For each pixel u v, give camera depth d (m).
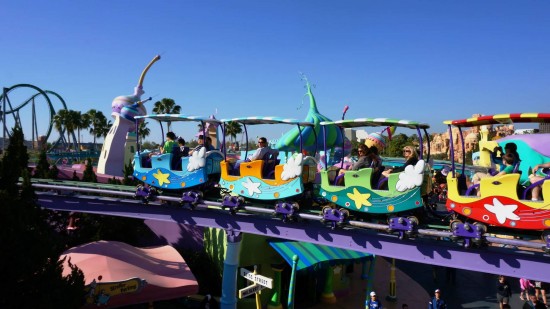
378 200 10.02
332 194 10.74
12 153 10.68
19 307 8.84
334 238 11.58
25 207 9.87
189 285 14.13
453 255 9.83
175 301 17.61
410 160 10.18
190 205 13.30
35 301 8.98
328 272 18.89
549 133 17.73
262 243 17.58
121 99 33.00
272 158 13.05
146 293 13.19
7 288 8.77
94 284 12.02
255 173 12.13
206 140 14.49
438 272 23.41
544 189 8.04
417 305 18.73
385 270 23.78
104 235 19.36
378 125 10.77
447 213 10.90
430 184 10.11
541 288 18.27
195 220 14.31
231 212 12.52
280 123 12.19
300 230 12.20
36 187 16.36
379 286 21.12
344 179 10.70
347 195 10.48
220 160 13.92
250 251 17.17
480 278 22.36
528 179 9.20
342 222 10.44
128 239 20.28
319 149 21.73
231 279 13.90
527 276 8.96
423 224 10.07
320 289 19.28
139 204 15.03
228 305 13.89
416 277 22.56
